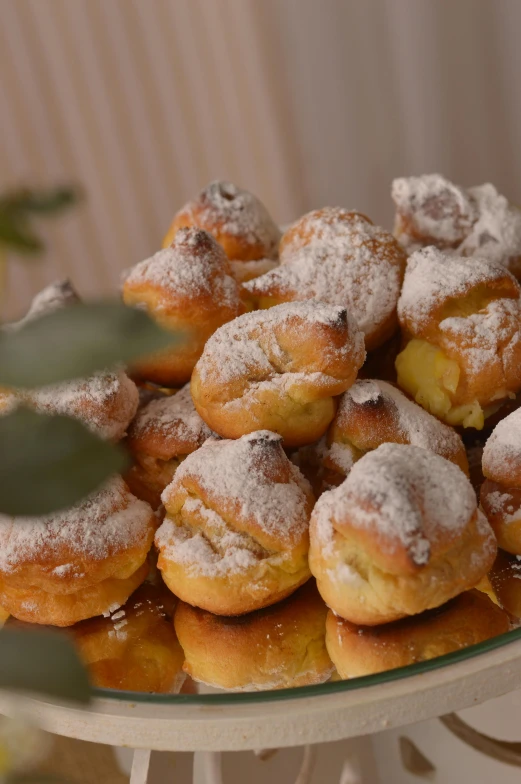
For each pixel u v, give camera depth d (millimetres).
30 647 332
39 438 331
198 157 1214
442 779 552
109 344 307
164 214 1247
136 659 521
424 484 508
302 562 530
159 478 577
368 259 591
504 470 535
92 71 1159
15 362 306
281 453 542
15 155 1195
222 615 534
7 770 389
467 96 1031
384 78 1071
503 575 535
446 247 631
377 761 558
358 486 507
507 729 558
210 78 1162
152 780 554
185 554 531
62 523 531
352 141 1133
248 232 636
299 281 585
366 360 602
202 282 579
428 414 564
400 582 501
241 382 552
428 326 571
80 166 1211
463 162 1073
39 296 630
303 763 560
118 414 561
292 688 487
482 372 565
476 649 490
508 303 575
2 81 1153
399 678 486
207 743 485
